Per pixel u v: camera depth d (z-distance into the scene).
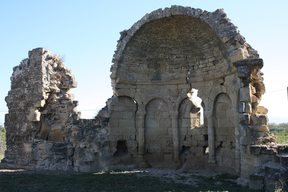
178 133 19.48
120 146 19.98
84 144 18.42
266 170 12.38
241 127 13.88
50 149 19.14
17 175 15.56
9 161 20.11
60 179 14.68
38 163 19.02
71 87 20.58
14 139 20.42
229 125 17.00
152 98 20.03
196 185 14.04
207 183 14.33
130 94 19.86
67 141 19.47
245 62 14.15
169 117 20.06
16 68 21.47
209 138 17.80
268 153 12.77
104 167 18.23
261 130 13.92
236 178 15.21
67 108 19.75
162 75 20.03
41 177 15.16
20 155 19.72
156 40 19.06
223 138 17.34
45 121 19.70
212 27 15.88
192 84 19.17
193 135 19.16
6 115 21.39
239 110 14.21
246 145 13.65
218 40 16.61
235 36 14.88
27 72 20.20
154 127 20.12
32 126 19.22
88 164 17.69
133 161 19.55
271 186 11.98
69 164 18.59
